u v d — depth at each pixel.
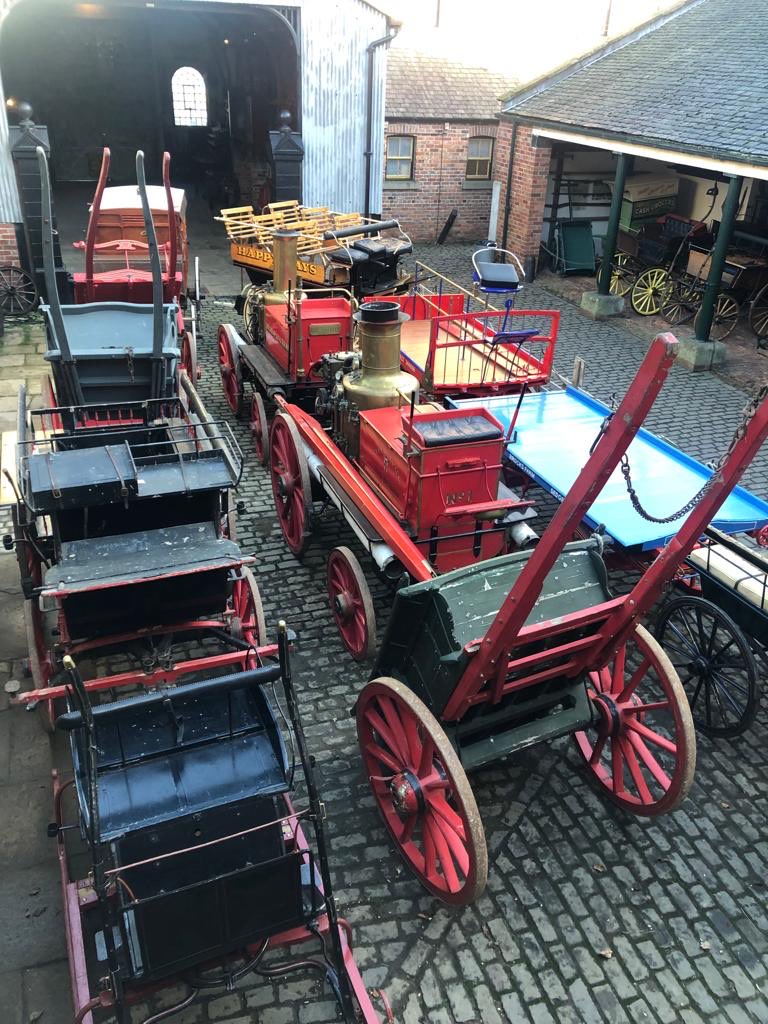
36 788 4.95
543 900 4.44
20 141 12.60
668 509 5.91
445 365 7.88
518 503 5.50
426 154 19.25
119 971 3.32
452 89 19.56
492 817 4.93
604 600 4.38
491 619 4.09
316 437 6.83
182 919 3.32
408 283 10.05
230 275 16.38
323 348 8.09
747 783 5.25
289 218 13.42
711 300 12.11
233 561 4.87
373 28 15.02
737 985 4.07
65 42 22.89
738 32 14.95
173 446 5.89
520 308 15.38
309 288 10.66
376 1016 3.67
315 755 5.32
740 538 7.34
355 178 16.25
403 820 4.50
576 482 3.13
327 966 3.81
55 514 4.99
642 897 4.48
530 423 7.25
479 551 5.84
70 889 3.81
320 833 3.48
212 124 24.45
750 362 12.70
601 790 5.12
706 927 4.34
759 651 5.52
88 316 7.03
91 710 3.38
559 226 17.55
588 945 4.23
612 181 17.19
